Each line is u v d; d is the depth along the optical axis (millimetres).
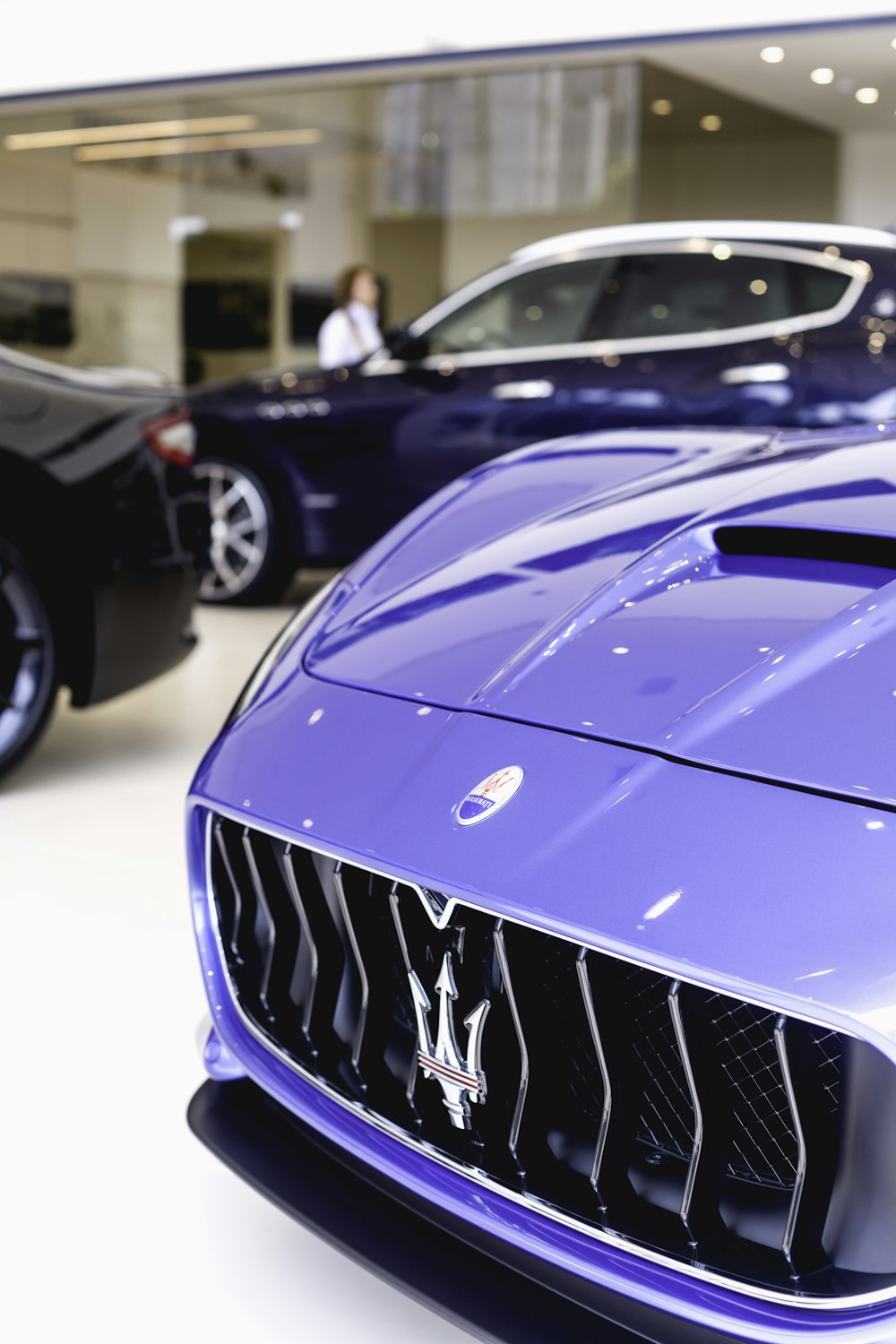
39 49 8258
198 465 5035
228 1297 1374
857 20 6109
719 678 1138
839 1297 936
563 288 4770
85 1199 1532
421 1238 1194
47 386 2812
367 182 8984
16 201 10406
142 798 2873
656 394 4617
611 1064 1037
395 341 4945
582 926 979
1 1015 1937
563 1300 1114
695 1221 1008
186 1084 1768
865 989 881
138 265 10336
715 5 6402
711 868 971
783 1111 999
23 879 2428
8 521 2697
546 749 1126
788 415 4492
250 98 8047
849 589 1223
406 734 1224
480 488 1796
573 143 7469
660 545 1387
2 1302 1365
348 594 1573
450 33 6984
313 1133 1308
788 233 4582
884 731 1020
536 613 1345
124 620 2838
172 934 2215
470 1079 1103
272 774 1270
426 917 1144
